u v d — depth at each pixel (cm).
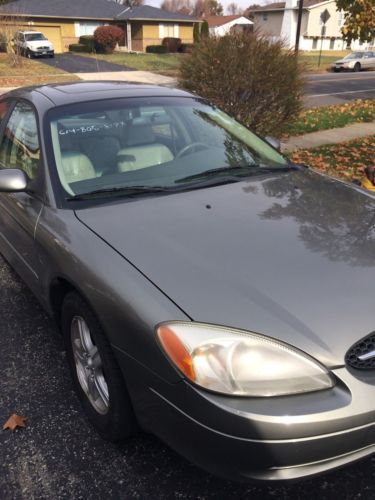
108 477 216
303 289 191
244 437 165
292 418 163
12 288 386
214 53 771
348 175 684
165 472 218
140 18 4241
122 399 208
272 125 809
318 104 1499
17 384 279
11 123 348
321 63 3588
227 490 209
